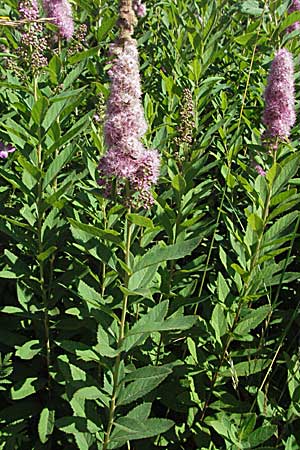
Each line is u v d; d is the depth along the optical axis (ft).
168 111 3.72
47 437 2.96
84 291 2.61
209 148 3.98
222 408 2.94
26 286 3.04
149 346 3.01
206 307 3.18
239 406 2.93
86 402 2.71
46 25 3.61
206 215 3.67
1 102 3.67
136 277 2.51
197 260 3.00
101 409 2.93
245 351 2.93
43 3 3.61
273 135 2.93
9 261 2.97
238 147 3.41
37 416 3.11
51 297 3.04
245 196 3.53
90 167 2.94
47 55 3.81
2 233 3.42
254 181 3.04
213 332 2.97
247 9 4.42
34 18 3.17
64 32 3.65
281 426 2.91
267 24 4.50
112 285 3.02
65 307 3.13
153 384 2.57
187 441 3.01
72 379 2.67
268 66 4.12
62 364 2.72
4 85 3.00
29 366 3.14
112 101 2.31
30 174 2.89
